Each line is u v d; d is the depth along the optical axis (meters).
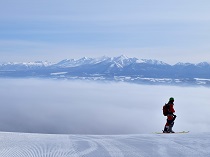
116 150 7.60
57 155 6.92
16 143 8.87
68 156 6.80
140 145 8.53
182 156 6.71
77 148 7.93
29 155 6.89
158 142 9.24
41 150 7.58
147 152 7.27
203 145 8.39
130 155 6.89
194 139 9.97
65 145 8.54
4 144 8.64
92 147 8.13
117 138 10.83
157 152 7.25
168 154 6.97
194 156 6.70
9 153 7.12
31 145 8.46
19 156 6.76
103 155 6.92
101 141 9.64
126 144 8.78
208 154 6.92
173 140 9.73
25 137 10.79
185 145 8.41
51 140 9.87
